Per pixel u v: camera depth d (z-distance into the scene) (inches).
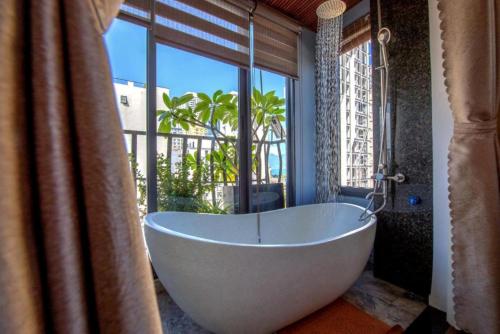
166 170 66.1
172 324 49.2
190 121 69.6
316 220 78.5
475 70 36.2
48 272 9.1
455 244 41.3
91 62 10.0
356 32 79.5
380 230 66.4
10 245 8.1
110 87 10.8
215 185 74.7
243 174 78.3
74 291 9.5
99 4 10.6
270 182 84.7
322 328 47.0
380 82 65.1
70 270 9.4
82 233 9.8
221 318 39.6
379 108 65.9
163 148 65.4
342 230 75.1
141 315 11.0
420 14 56.5
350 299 57.2
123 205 10.8
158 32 57.5
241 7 71.4
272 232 73.0
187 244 38.5
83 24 9.8
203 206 72.8
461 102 38.2
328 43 84.6
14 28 8.3
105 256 10.2
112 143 10.5
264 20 77.9
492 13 36.5
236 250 37.2
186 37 61.5
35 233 8.9
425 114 56.1
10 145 8.2
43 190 8.9
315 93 91.8
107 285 10.3
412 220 59.1
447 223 50.9
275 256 38.3
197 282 38.6
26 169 8.6
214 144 74.0
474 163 38.7
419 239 57.8
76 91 9.5
